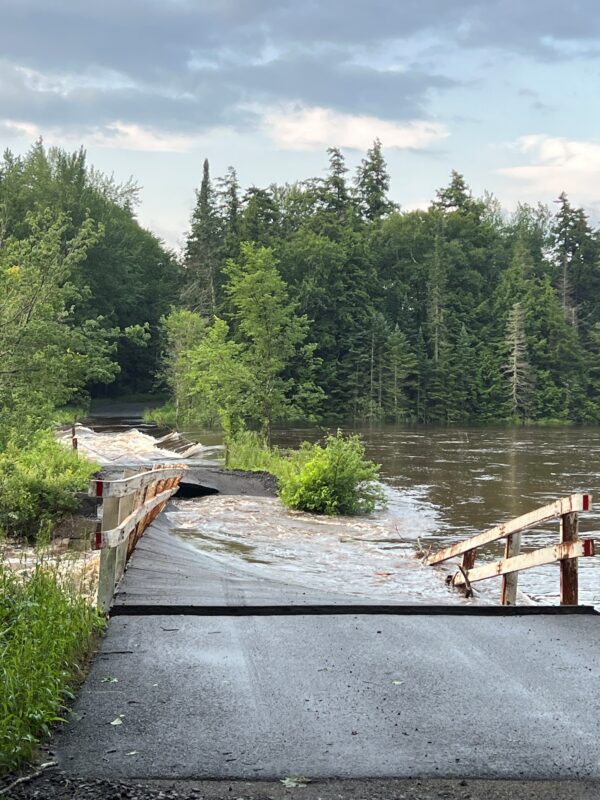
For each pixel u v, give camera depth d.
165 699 5.82
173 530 17.44
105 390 91.56
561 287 112.25
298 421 74.94
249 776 4.64
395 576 14.09
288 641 7.41
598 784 4.57
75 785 4.50
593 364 95.31
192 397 61.12
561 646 7.29
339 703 5.76
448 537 19.41
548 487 29.70
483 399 89.25
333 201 108.31
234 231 101.81
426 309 103.44
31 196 77.62
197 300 92.81
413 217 112.44
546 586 13.99
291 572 13.80
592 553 9.08
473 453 44.78
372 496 23.38
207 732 5.24
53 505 17.22
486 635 7.70
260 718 5.47
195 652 7.01
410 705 5.73
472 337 93.19
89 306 82.06
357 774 4.67
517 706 5.72
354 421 83.75
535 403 89.81
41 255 17.88
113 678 6.28
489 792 4.46
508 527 11.02
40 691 5.40
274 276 45.88
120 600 9.05
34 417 17.20
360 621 8.27
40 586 7.94
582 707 5.71
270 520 20.11
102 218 82.44
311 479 22.56
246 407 43.09
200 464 32.84
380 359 87.00
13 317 17.25
